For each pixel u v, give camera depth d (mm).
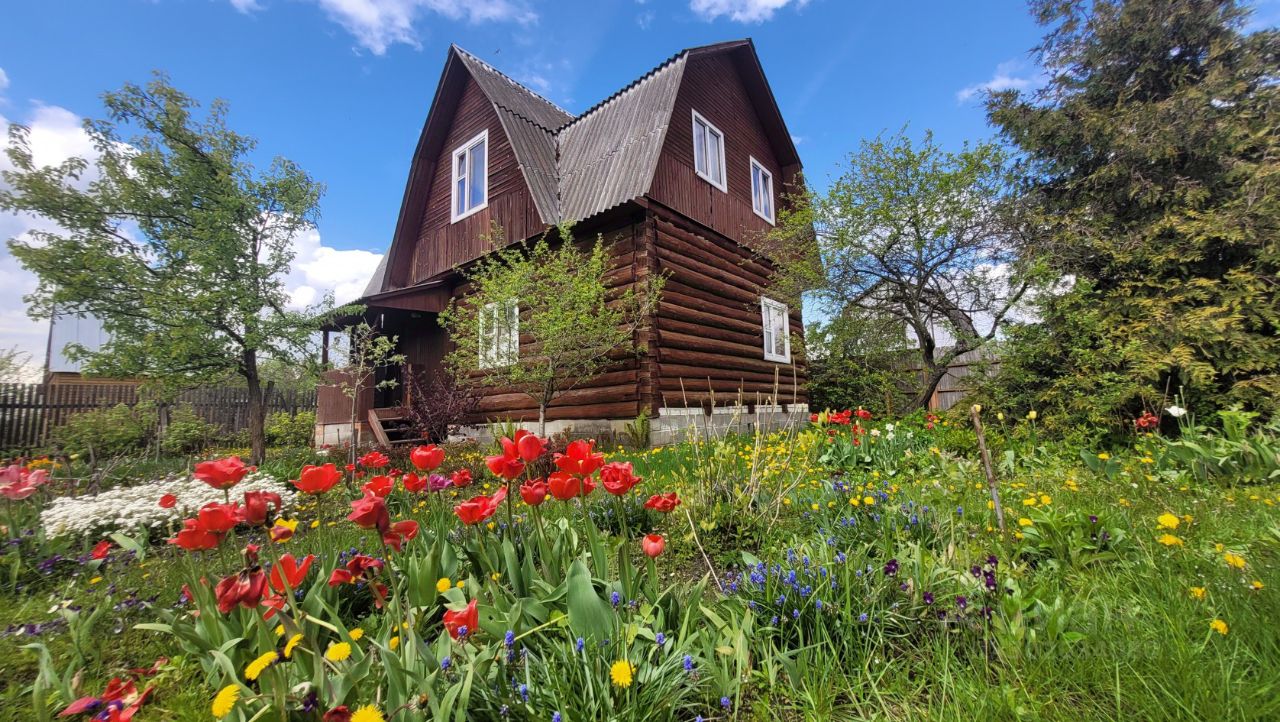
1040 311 7938
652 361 8328
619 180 8953
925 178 8625
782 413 11594
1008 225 8836
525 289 8273
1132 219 8680
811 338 11594
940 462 4812
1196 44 9266
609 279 8805
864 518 2873
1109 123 8836
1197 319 6543
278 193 8672
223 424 12820
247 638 1623
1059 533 2430
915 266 9242
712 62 11516
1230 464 4004
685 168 10008
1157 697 1394
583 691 1370
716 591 2385
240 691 1243
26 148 7215
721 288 10469
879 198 9023
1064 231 8445
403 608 1974
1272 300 6715
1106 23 9562
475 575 2039
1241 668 1488
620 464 2141
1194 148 8336
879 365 11922
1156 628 1692
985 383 8094
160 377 7762
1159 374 6637
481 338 8391
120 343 7500
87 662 1972
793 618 1828
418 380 11539
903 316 9719
